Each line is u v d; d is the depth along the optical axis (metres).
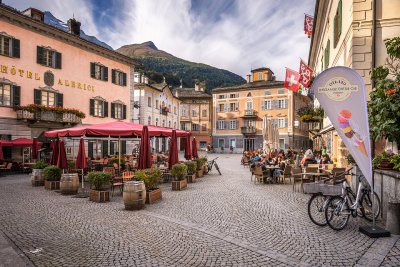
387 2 8.82
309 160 13.69
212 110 53.66
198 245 4.73
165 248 4.61
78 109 22.55
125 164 15.33
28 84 18.92
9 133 17.73
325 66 16.48
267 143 18.55
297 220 6.27
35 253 4.39
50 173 10.74
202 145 54.50
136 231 5.48
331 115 5.56
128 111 27.84
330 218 5.63
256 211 7.13
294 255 4.29
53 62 20.80
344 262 4.02
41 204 8.00
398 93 6.19
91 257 4.25
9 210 7.23
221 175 15.73
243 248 4.60
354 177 8.37
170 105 46.88
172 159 11.34
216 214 6.83
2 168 15.20
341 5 11.11
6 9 17.25
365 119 5.32
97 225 5.89
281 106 44.41
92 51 23.86
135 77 37.81
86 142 22.70
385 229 5.34
